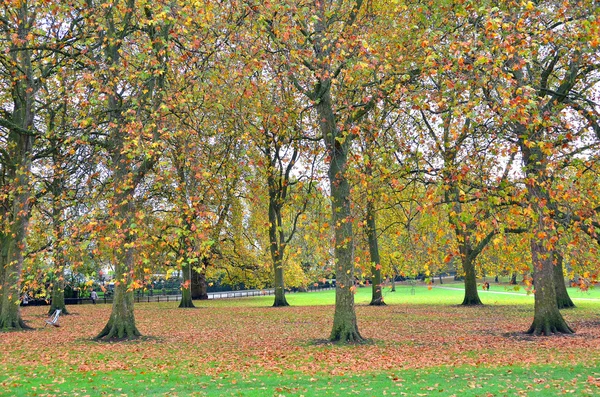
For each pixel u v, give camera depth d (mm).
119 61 16875
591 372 10477
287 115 14820
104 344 16438
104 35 16656
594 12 10578
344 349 14758
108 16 16062
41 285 14906
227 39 12938
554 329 17609
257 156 16781
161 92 13469
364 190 13539
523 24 10555
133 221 12297
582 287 9648
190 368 11914
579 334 17359
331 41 12656
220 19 13922
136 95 15625
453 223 10008
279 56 13695
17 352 14555
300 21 13930
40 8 15797
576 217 10727
